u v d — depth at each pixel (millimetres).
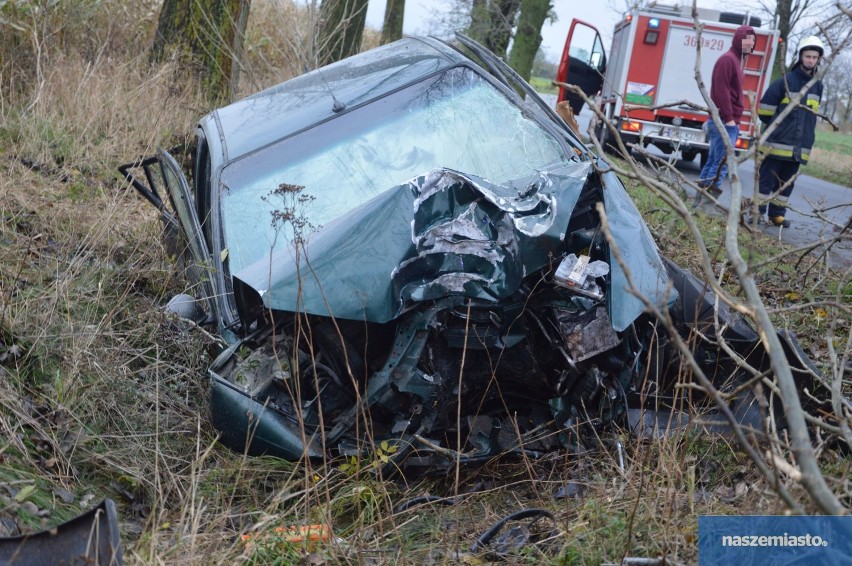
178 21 10688
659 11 15805
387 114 4625
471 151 4469
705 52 15789
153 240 6031
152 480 3627
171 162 5242
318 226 3896
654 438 3473
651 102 15820
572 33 16641
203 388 4371
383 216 3604
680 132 15594
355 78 5012
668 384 4059
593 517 3094
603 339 3584
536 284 3539
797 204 12602
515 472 3695
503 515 3449
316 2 10242
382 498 3404
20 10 9289
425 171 4367
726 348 3283
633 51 15797
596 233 3764
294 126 4621
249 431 3592
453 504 3475
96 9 10477
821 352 4750
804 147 9359
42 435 3625
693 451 3633
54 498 3264
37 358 4121
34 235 5672
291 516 3387
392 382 3484
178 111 9016
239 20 10930
